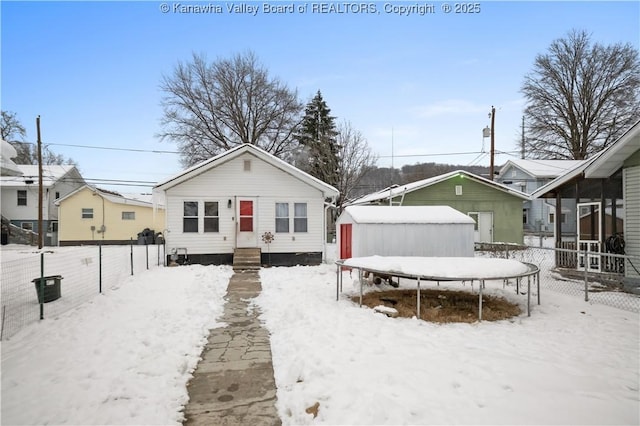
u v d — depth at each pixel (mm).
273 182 15031
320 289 9438
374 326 6094
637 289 8938
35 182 30219
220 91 33594
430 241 10156
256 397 4035
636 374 4250
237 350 5449
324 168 31594
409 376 4082
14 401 3654
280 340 5727
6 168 7250
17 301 8141
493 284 10016
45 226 30625
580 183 11820
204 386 4293
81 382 4078
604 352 5008
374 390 3766
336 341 5348
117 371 4395
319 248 15297
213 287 9945
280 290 9602
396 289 9352
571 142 32844
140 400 3770
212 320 6961
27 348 5133
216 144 34031
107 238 27906
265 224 14953
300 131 37281
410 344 5207
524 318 6816
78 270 12789
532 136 35250
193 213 14578
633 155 9578
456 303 7941
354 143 31375
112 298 8250
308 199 15273
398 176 48094
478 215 20406
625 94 30672
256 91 34469
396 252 10078
